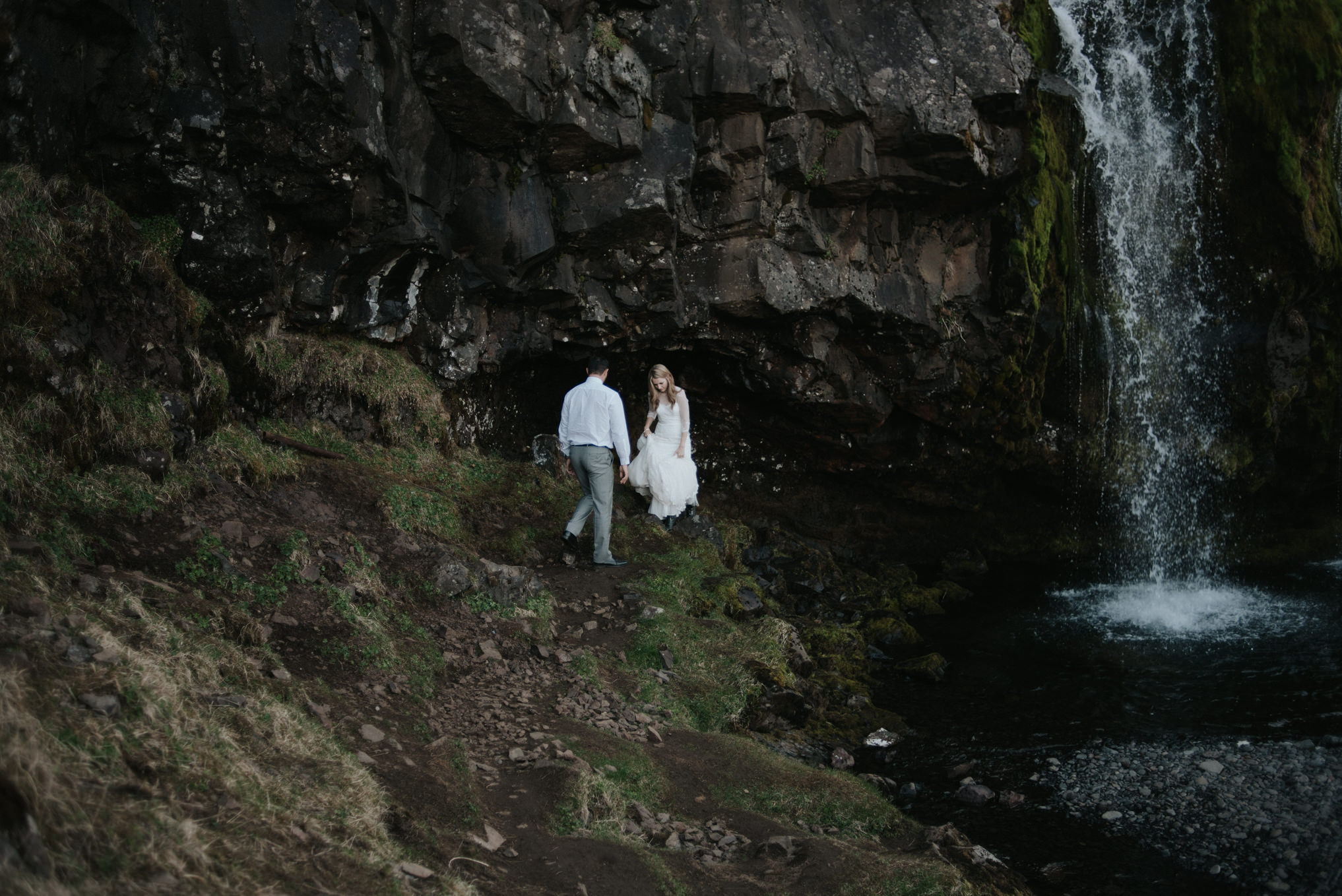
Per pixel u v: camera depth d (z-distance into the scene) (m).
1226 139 11.28
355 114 6.71
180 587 4.66
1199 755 6.32
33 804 2.45
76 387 5.09
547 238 8.31
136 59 5.97
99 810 2.65
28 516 4.36
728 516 10.77
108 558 4.56
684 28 8.59
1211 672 7.90
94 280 5.58
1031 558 11.72
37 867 2.28
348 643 4.97
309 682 4.51
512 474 8.76
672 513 9.30
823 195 9.37
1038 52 10.45
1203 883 4.85
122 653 3.52
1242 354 11.58
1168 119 11.30
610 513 7.80
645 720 5.61
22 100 5.34
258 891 2.74
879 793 5.64
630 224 8.53
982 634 9.01
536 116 7.79
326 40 6.48
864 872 4.14
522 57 7.57
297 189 6.86
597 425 7.65
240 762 3.38
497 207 8.12
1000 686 7.70
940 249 10.12
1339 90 11.68
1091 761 6.30
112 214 5.86
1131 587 10.62
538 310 8.90
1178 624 9.24
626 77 8.23
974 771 6.20
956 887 4.09
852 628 8.76
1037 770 6.21
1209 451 11.67
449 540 6.96
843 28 9.22
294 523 5.94
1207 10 11.18
